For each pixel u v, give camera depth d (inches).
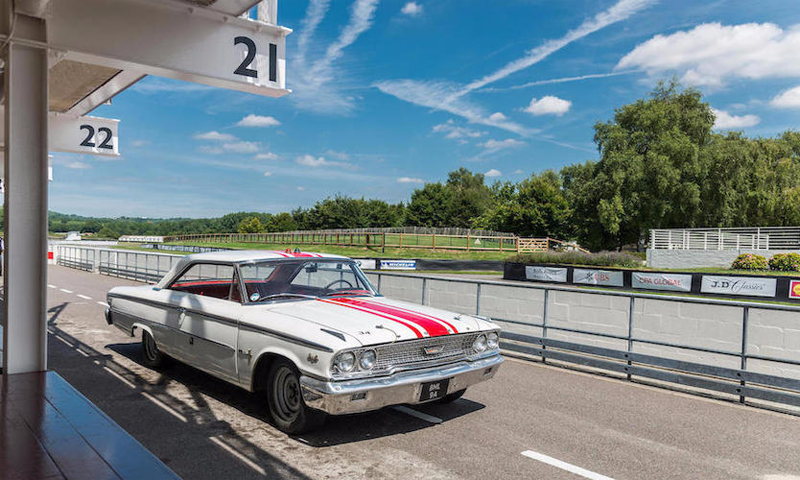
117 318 281.0
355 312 193.2
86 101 465.7
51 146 514.6
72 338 347.6
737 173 1913.1
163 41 252.4
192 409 206.5
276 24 286.2
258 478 147.5
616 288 945.5
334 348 161.6
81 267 1124.5
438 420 202.5
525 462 164.1
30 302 207.0
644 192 1898.4
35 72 208.1
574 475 155.4
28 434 139.6
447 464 160.9
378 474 152.3
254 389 192.5
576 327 378.3
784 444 186.5
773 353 302.0
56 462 121.8
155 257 749.9
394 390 170.6
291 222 4045.3
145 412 201.9
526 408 221.0
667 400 239.9
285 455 164.2
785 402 223.0
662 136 1935.3
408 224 3981.3
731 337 316.8
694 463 167.2
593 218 2105.1
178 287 253.8
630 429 198.2
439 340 187.0
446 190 4030.5
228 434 180.9
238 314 197.9
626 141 1982.0
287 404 182.7
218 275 225.8
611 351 279.3
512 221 2792.8
